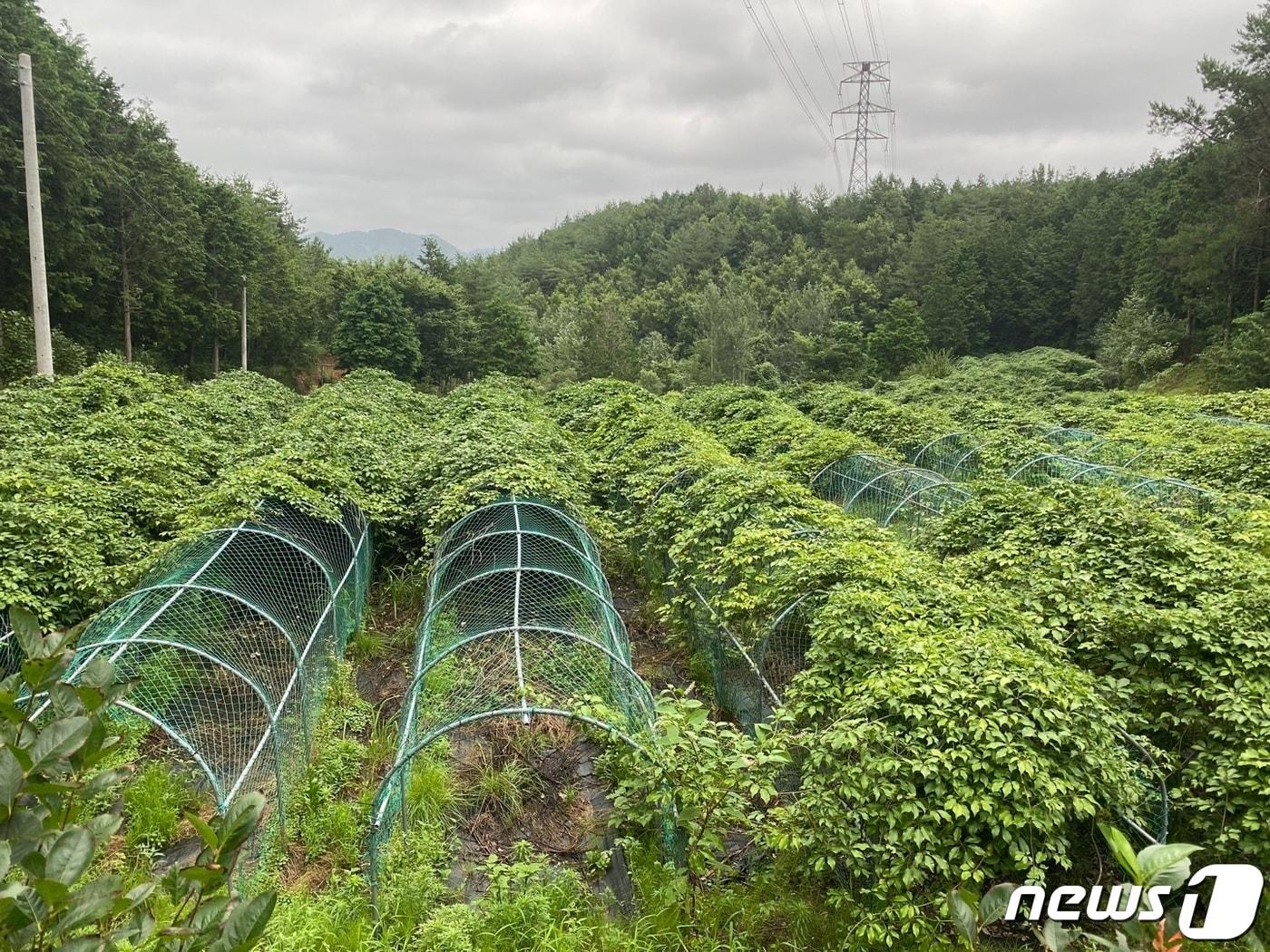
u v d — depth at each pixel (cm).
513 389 3722
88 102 3481
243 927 207
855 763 707
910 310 5597
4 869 190
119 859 757
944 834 659
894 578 959
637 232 12106
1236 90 4034
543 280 10931
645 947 665
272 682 966
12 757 215
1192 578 960
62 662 246
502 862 794
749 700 1030
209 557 1082
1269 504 1391
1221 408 2620
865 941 647
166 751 889
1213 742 773
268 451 1752
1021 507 1249
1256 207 4012
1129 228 5972
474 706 822
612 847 819
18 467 1311
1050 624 927
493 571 1048
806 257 9131
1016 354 5706
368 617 1416
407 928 684
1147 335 4756
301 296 5688
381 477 1700
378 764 955
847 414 2870
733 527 1305
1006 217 9194
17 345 2717
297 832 822
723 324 5797
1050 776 670
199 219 4494
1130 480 1722
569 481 1745
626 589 1590
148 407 1891
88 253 3559
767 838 698
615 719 780
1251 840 693
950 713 712
